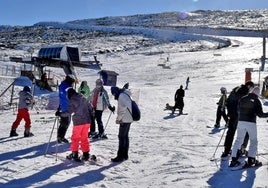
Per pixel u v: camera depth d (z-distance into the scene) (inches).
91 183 321.7
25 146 465.7
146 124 708.7
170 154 436.5
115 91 412.8
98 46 4677.7
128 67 3078.2
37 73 1755.7
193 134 588.1
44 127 649.0
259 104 361.4
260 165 365.4
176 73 2674.7
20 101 540.1
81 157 405.1
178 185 315.3
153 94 1512.1
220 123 735.1
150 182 327.0
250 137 363.6
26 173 343.9
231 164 370.0
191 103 1189.7
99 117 535.8
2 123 716.7
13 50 3779.5
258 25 7027.6
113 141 515.8
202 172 356.5
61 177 335.9
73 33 6358.3
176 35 5708.7
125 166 383.6
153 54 3907.5
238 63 2984.7
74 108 393.1
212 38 5290.4
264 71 2486.5
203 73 2600.9
